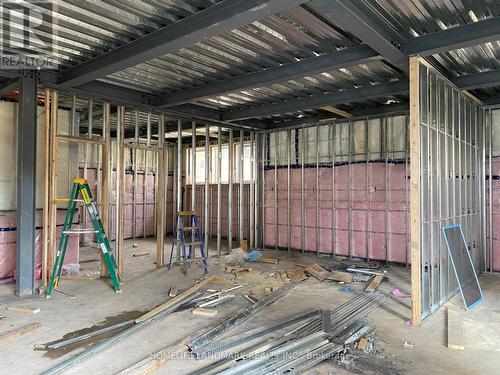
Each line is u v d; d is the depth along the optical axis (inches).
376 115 288.5
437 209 180.7
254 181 362.9
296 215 339.6
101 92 228.8
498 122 254.4
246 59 187.2
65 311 172.6
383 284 225.8
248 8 123.2
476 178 246.4
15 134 237.5
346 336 142.0
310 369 118.0
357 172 303.7
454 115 206.8
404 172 281.4
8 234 228.5
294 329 150.2
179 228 277.6
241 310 171.2
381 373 116.0
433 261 174.1
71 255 251.6
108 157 241.3
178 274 248.7
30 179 199.6
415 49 158.6
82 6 132.8
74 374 114.0
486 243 258.8
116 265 232.2
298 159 338.3
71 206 210.1
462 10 139.3
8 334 142.4
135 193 434.9
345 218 310.0
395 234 284.8
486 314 171.8
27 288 198.5
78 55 181.2
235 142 415.2
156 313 166.4
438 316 168.1
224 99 267.1
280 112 272.7
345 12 123.6
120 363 121.4
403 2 133.0
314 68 181.9
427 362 123.6
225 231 424.5
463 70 201.8
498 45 170.1
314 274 243.3
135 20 143.3
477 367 120.3
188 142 457.7
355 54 169.9
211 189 444.5
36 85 201.0
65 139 220.5
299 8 137.6
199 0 130.1
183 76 214.8
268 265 281.6
